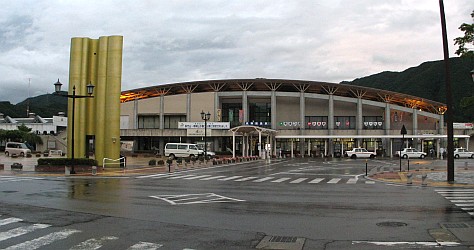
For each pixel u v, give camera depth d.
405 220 11.62
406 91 120.81
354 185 22.86
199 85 80.62
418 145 77.81
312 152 79.62
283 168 40.25
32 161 47.31
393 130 78.50
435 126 80.06
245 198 16.72
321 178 28.08
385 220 11.62
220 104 82.06
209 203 15.15
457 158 67.94
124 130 80.12
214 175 30.91
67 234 9.64
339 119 81.94
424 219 11.79
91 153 64.12
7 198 16.25
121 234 9.69
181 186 22.03
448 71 24.39
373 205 14.64
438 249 8.37
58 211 13.05
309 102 82.06
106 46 38.28
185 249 8.30
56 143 82.31
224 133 76.00
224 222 11.31
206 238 9.32
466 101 23.27
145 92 83.62
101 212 12.91
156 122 82.94
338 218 11.96
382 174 30.69
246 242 8.95
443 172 32.69
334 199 16.41
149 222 11.26
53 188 20.31
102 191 19.09
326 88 80.19
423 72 125.12
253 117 83.31
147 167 39.41
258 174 32.06
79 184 22.80
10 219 11.58
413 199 16.38
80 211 13.09
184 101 79.75
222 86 80.25
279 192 19.08
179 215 12.43
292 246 8.59
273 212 13.06
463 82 97.06
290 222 11.32
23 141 80.88
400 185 22.88
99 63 38.25
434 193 18.67
